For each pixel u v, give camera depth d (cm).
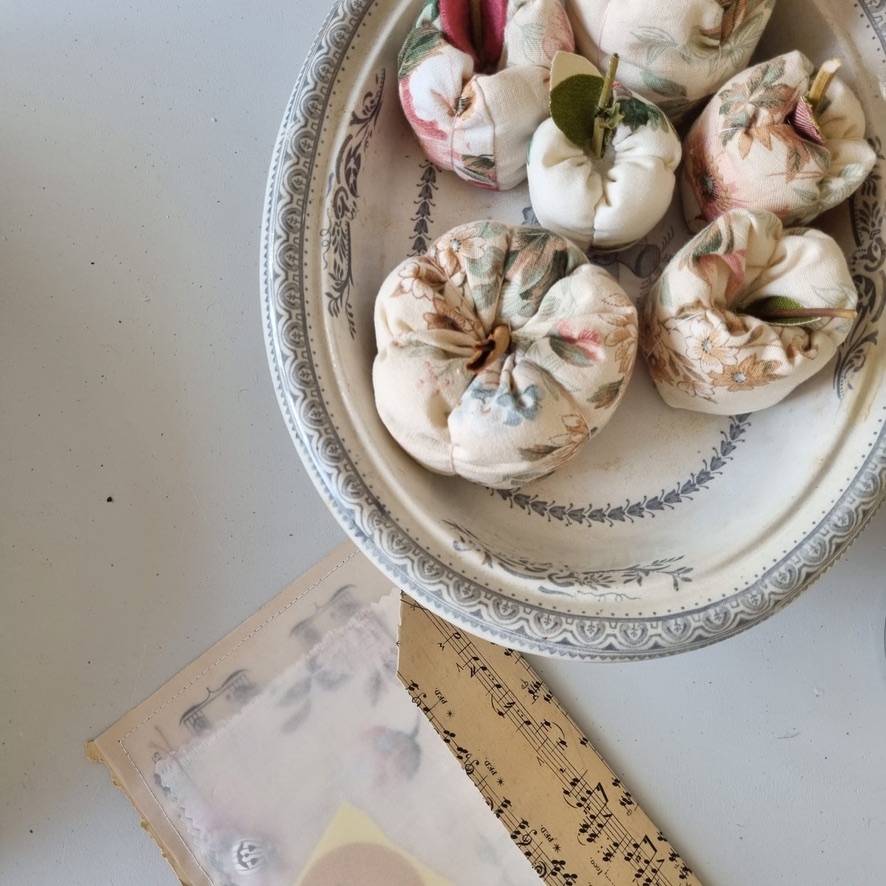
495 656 34
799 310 28
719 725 35
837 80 29
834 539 28
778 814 34
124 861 35
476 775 34
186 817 35
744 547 28
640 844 34
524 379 27
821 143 29
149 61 38
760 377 28
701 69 29
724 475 31
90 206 38
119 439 37
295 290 29
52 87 38
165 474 36
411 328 28
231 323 37
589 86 28
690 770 35
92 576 36
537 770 34
